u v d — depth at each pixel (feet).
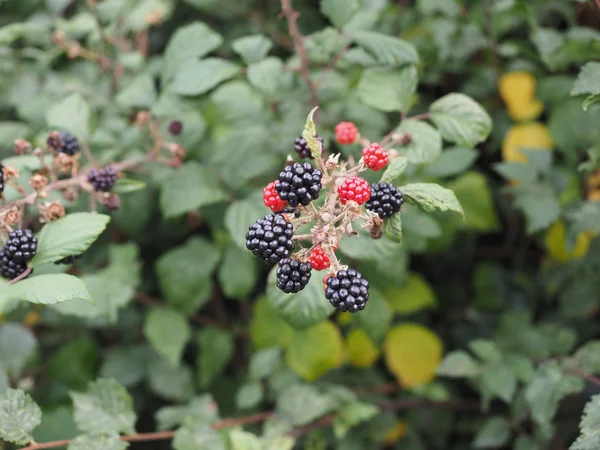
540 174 1.95
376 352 2.09
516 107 2.11
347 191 1.36
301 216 1.47
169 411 1.84
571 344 1.89
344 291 1.33
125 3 2.11
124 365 2.08
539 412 1.73
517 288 2.32
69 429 1.88
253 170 1.87
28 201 1.55
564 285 2.13
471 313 2.31
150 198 2.09
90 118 1.83
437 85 2.33
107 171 1.63
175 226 2.29
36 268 1.56
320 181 1.37
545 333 1.92
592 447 1.46
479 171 2.40
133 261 1.99
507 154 2.08
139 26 2.11
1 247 1.51
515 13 2.16
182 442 1.65
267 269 2.33
